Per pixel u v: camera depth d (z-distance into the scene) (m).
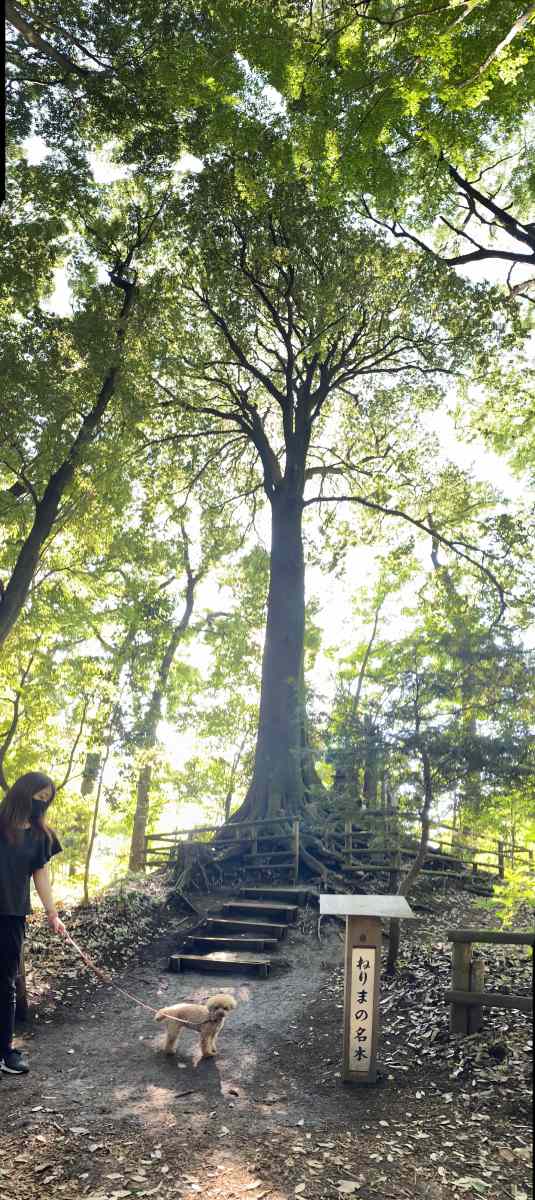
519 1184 4.11
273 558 17.14
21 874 5.38
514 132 16.09
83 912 10.40
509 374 18.42
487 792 8.81
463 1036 6.12
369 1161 4.34
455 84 8.75
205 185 15.05
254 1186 4.03
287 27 9.48
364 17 8.91
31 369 12.69
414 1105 5.14
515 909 8.61
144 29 13.11
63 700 14.81
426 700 9.10
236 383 19.31
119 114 13.97
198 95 10.87
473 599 17.22
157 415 17.81
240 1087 5.48
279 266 16.05
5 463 13.16
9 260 13.09
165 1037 6.63
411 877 8.95
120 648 17.05
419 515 19.19
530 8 7.12
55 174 14.11
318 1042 6.52
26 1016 6.83
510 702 8.97
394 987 7.59
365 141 9.32
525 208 17.17
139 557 17.88
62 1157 4.27
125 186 16.42
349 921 5.68
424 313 16.28
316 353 16.95
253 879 12.71
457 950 6.21
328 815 13.70
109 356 13.13
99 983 8.10
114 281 15.05
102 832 20.62
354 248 15.08
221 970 8.84
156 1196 3.90
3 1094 5.10
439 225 19.14
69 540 15.62
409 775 9.02
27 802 5.39
